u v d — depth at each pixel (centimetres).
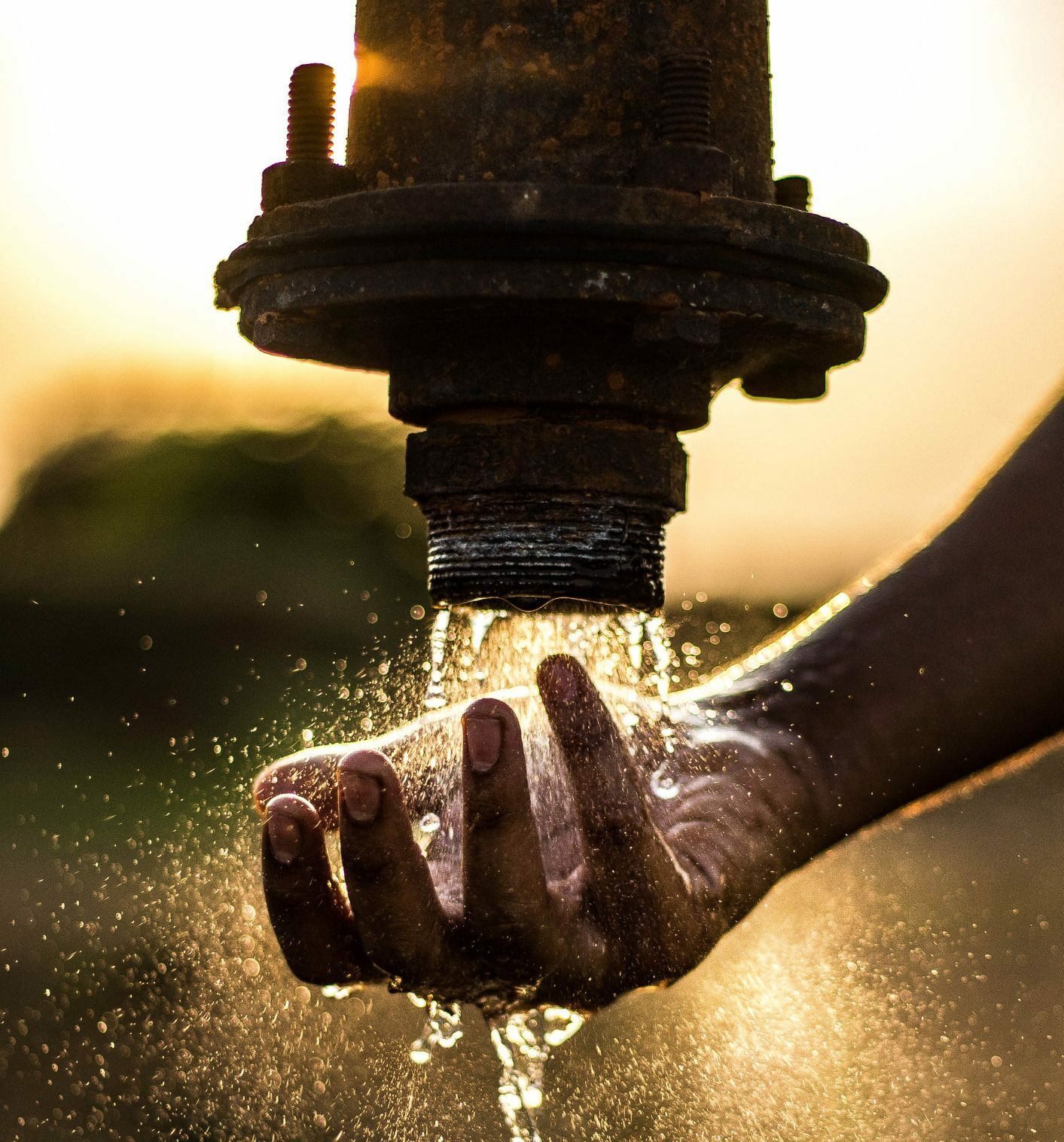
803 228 102
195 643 464
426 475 104
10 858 341
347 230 101
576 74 102
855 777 110
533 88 102
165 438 518
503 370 103
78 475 509
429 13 103
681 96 101
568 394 103
